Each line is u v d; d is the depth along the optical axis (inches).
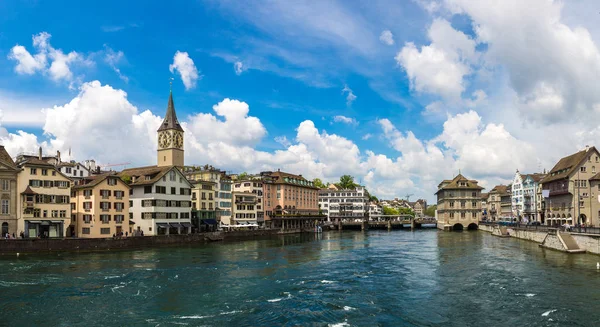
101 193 3378.4
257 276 1899.6
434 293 1526.8
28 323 1187.3
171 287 1647.4
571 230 2635.3
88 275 1887.3
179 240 3614.7
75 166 4995.1
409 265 2225.6
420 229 6914.4
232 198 5073.8
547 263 2085.4
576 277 1710.1
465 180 6028.5
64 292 1544.0
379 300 1435.8
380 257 2603.3
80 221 3395.7
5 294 1507.1
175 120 5462.6
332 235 5226.4
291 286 1676.9
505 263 2155.5
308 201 6939.0
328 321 1200.8
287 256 2679.6
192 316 1253.1
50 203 3038.9
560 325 1130.0
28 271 1972.2
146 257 2573.8
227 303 1401.3
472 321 1186.6
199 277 1865.2
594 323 1140.5
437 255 2647.6
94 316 1251.2
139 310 1315.2
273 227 5861.2
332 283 1736.0
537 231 3208.7
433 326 1151.6
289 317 1238.9
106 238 2999.5
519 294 1459.2
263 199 5787.4
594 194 3619.6
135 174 4042.8
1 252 2529.5
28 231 2913.4
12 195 2844.5
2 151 2960.1
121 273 1947.6
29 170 2947.8
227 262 2358.5
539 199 5433.1
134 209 3836.1
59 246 2746.1
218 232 4094.5
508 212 6840.6
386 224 7332.7
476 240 3828.7
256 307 1348.4
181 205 4028.1
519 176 6210.6
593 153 3720.5
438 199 7047.2
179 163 5442.9
